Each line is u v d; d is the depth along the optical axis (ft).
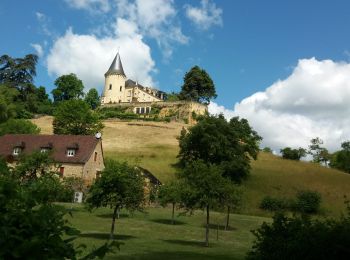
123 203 106.73
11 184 16.67
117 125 409.08
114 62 556.10
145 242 104.63
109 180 105.60
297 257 41.75
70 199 187.01
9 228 15.08
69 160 234.79
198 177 113.09
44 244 15.51
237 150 277.64
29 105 410.52
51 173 45.62
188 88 492.13
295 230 45.21
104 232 118.83
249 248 108.78
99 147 251.19
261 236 48.32
